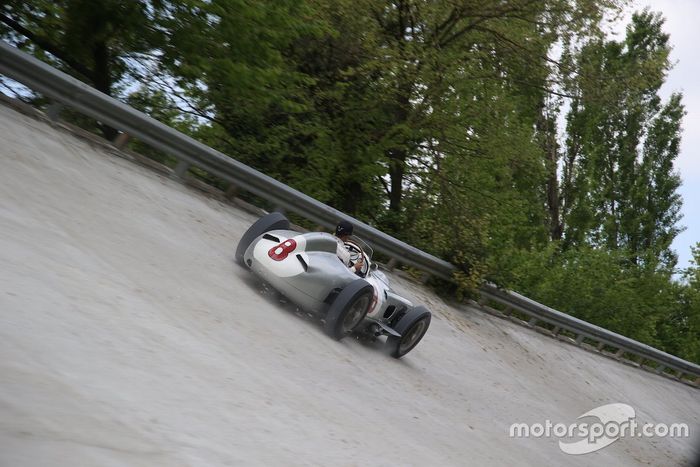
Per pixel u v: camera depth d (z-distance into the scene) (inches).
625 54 1589.6
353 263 421.1
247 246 398.3
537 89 929.5
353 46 853.8
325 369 339.0
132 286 292.7
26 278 239.1
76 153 448.5
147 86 781.3
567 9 854.5
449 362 527.2
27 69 450.0
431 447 313.0
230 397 233.5
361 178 877.8
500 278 775.1
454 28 904.9
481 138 879.7
